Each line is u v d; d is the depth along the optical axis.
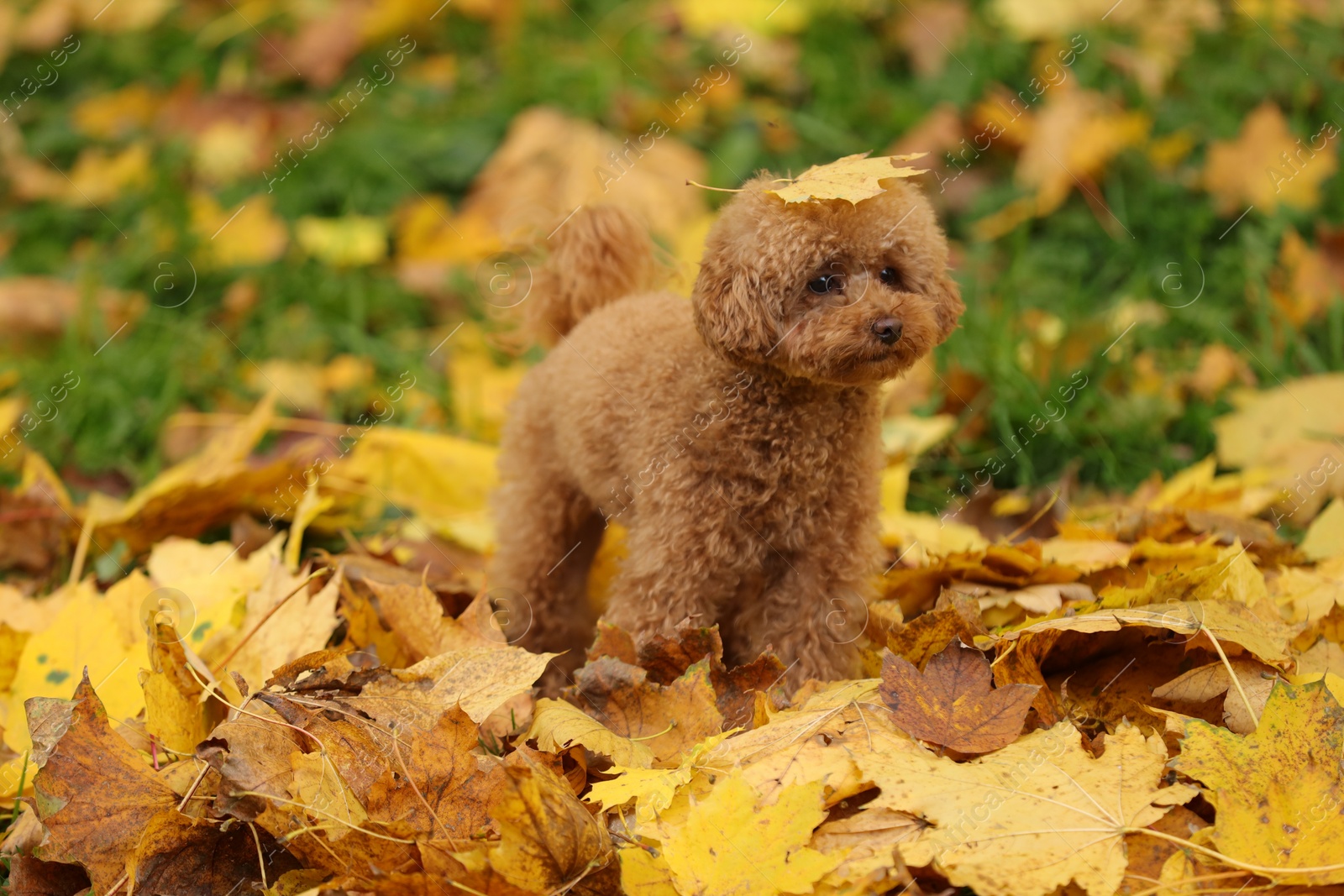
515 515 3.07
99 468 4.15
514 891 1.79
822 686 2.37
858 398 2.58
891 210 2.54
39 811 1.96
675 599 2.55
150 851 1.95
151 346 4.62
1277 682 1.96
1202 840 1.86
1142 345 4.14
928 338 2.46
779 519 2.54
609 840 1.92
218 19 6.45
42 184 5.62
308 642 2.57
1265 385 3.97
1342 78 5.00
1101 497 3.71
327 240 5.01
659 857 1.91
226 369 4.61
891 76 5.62
